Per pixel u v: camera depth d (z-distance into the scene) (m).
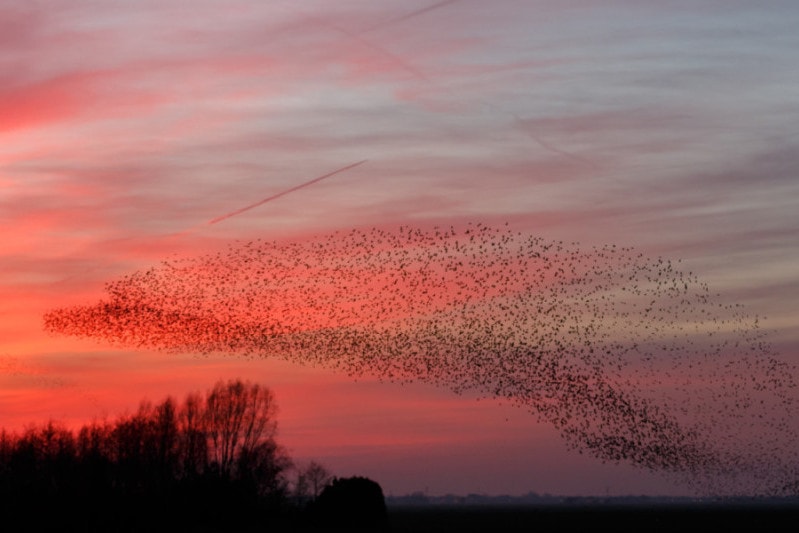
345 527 95.12
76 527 85.44
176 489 96.69
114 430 97.69
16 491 86.19
